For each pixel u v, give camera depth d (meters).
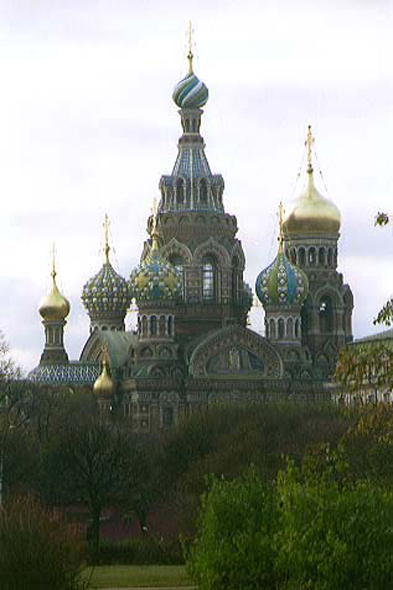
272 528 91.75
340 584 86.31
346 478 95.94
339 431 193.00
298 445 187.50
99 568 126.81
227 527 93.12
